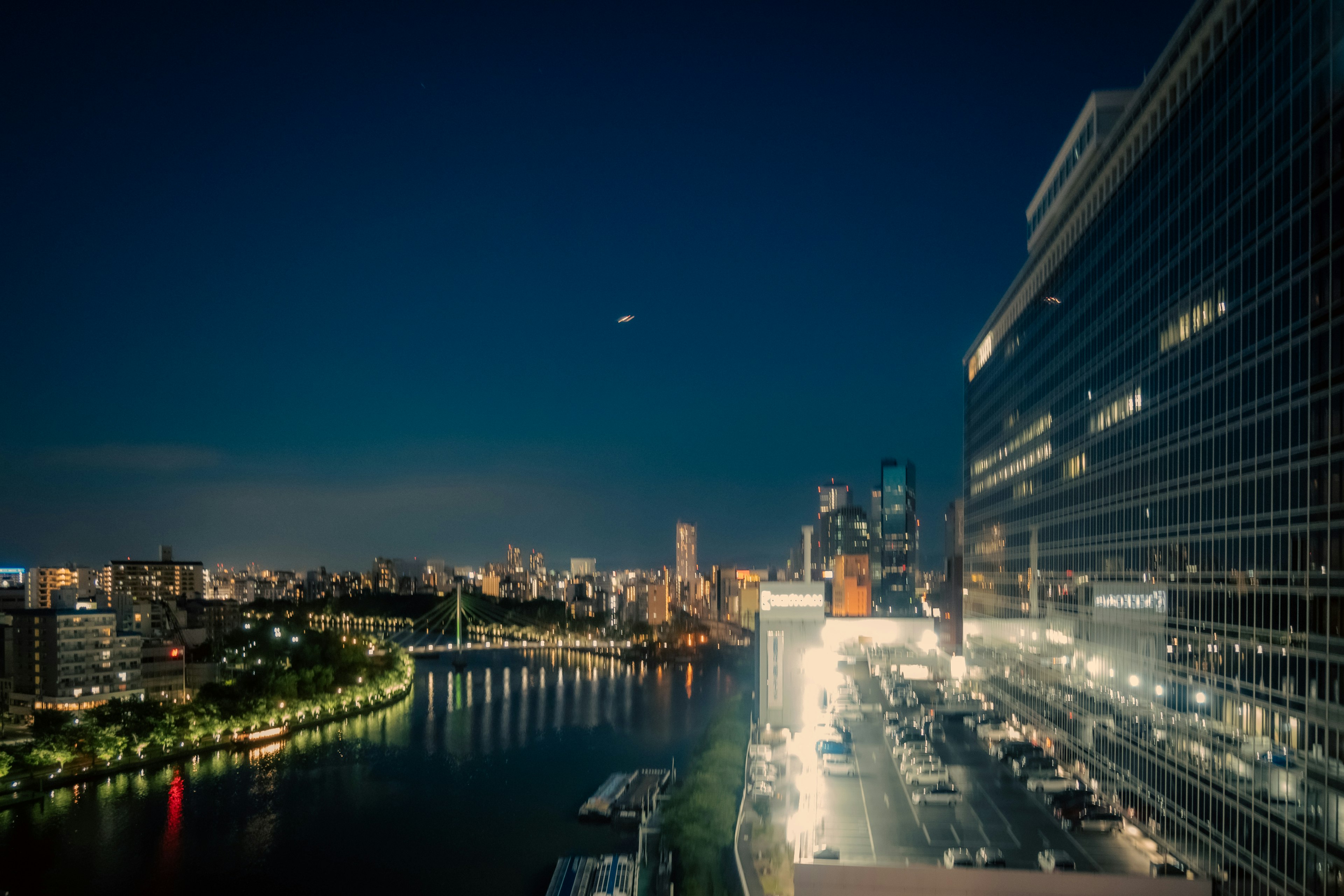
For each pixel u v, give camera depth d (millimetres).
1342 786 76062
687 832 134750
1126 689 124562
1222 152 100000
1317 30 81875
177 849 167250
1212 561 100750
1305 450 82938
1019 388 186875
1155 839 112938
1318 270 81125
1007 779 143375
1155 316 117875
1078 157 152500
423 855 165250
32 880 152125
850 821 120188
